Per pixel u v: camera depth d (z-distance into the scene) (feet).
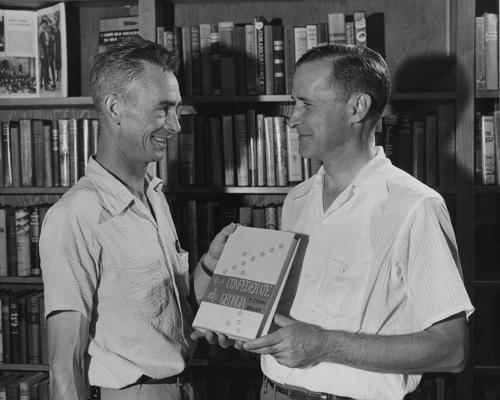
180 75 8.66
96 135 8.96
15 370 9.11
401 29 9.30
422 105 9.06
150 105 5.47
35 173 9.06
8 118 9.86
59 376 5.10
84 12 9.62
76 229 5.23
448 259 4.82
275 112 9.44
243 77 8.64
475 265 8.80
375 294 5.06
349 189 5.35
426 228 4.90
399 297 5.07
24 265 9.04
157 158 5.72
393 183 5.23
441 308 4.75
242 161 8.75
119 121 5.52
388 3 9.29
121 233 5.46
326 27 8.51
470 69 8.30
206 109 9.47
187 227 8.81
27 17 9.10
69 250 5.16
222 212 8.91
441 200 5.07
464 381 8.49
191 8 9.52
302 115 5.42
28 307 8.97
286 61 8.59
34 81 9.11
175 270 5.98
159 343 5.57
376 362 4.76
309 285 5.37
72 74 9.34
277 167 8.72
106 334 5.44
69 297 5.10
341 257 5.25
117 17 9.48
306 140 5.44
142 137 5.56
